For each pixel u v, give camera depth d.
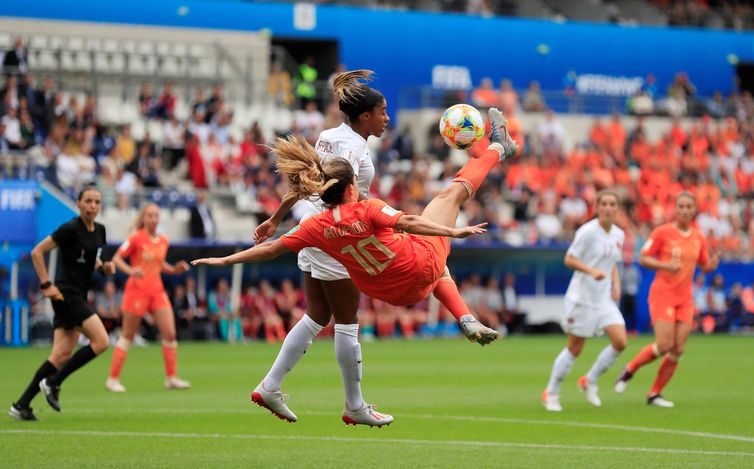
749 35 73.69
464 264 51.66
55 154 46.06
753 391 25.70
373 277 13.56
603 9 75.25
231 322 44.28
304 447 16.38
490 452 15.93
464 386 26.52
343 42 63.34
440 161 57.94
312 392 24.91
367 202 13.38
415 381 27.80
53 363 19.34
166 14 58.91
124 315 25.25
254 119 55.06
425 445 16.62
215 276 46.62
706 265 22.25
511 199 56.31
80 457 15.20
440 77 65.69
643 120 65.56
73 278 19.44
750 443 16.95
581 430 18.48
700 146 63.97
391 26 64.56
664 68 71.62
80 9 57.09
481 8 70.31
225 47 58.56
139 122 51.66
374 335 48.28
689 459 15.29
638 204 58.91
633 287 50.38
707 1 80.12
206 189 48.59
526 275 52.72
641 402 23.23
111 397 23.56
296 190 13.55
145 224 25.36
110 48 55.03
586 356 37.28
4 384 25.89
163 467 14.43
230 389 25.38
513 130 58.59
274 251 13.60
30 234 39.25
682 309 22.25
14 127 45.66
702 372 31.00
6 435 17.38
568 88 68.56
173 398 23.34
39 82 52.62
